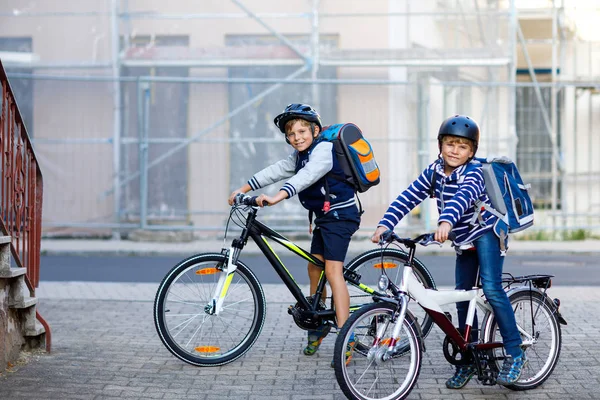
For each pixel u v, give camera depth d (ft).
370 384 19.06
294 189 20.98
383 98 54.44
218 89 55.31
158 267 43.24
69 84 55.52
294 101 55.77
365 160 21.71
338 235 21.81
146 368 21.89
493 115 55.16
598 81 57.57
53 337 25.46
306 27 56.54
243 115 55.57
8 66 56.90
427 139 54.13
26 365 21.93
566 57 58.49
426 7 56.49
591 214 55.52
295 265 43.93
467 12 55.72
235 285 22.31
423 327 24.64
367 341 18.85
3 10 57.06
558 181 56.59
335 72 56.80
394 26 56.44
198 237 54.65
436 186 19.26
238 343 22.43
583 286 36.35
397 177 54.24
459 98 55.52
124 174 55.01
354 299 23.44
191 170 54.95
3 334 21.12
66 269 42.37
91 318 28.71
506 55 54.95
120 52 56.70
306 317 22.15
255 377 21.12
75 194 55.11
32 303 22.54
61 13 56.90
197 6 57.26
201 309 22.12
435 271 41.73
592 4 58.23
